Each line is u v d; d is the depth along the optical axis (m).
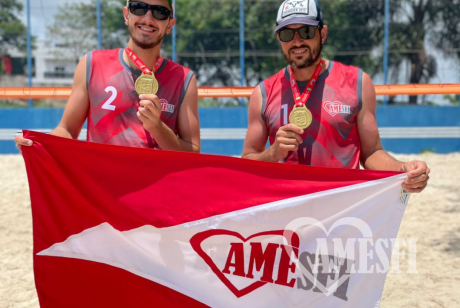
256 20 16.19
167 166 2.70
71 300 2.71
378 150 2.88
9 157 12.40
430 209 7.25
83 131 11.28
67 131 2.88
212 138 13.75
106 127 2.84
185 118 2.95
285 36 2.77
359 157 3.00
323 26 2.88
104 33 14.89
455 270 4.82
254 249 2.71
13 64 15.09
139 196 2.70
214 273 2.70
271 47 16.38
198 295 2.69
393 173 2.62
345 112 2.81
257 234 2.71
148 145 2.84
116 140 2.84
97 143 2.63
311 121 2.80
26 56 15.07
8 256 5.33
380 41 15.55
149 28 2.79
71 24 14.72
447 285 4.43
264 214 2.70
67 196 2.67
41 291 2.68
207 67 16.27
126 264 2.69
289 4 2.80
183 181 2.70
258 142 3.00
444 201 7.71
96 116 2.86
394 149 13.68
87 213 2.69
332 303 2.68
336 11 15.66
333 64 2.92
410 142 13.66
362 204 2.66
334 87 2.85
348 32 15.55
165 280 2.69
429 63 15.55
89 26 14.84
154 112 2.60
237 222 2.71
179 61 16.14
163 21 2.79
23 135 2.61
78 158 2.66
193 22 16.16
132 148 2.65
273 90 2.96
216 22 16.27
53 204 2.66
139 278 2.69
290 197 2.70
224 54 14.12
